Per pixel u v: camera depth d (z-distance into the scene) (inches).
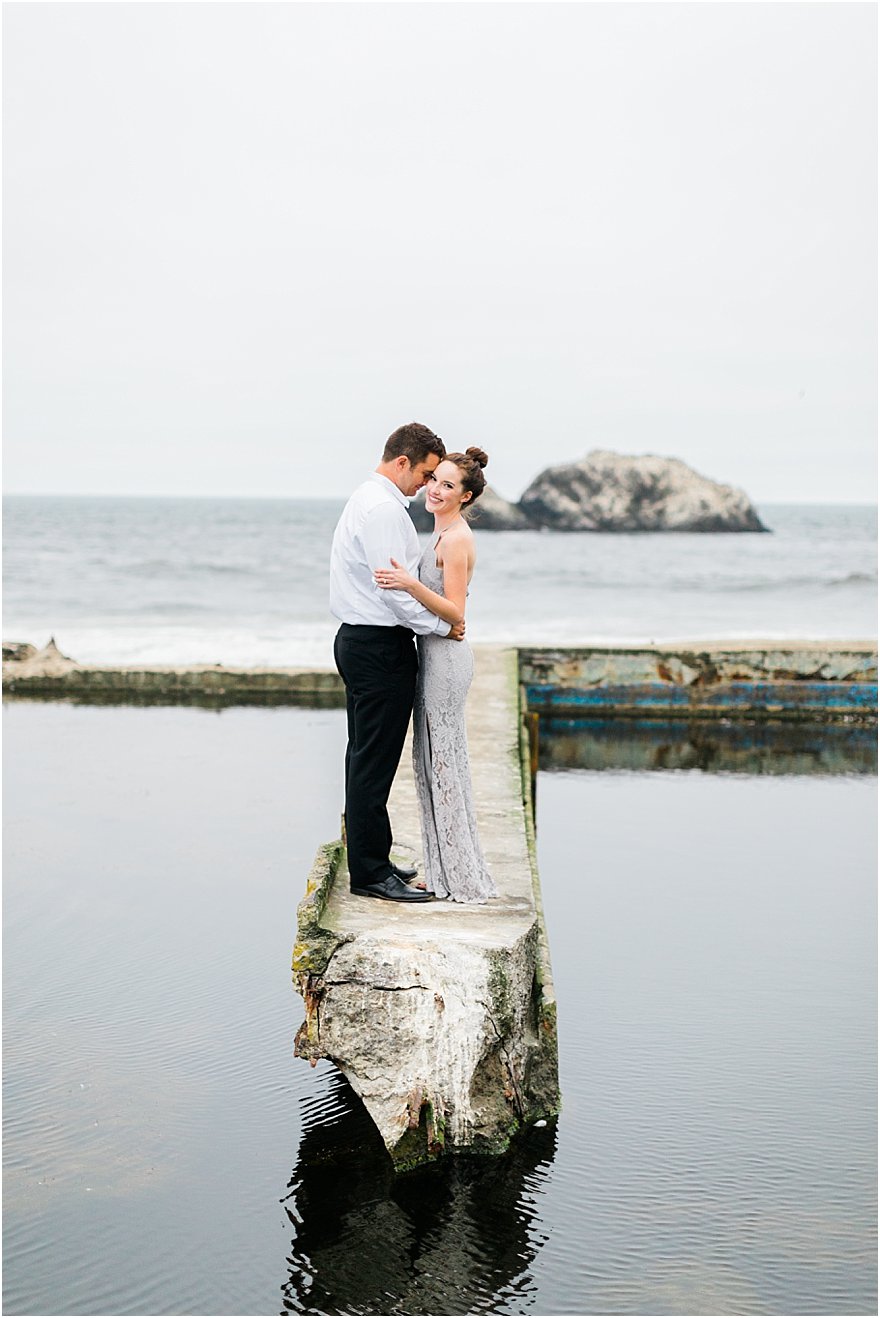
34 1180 174.7
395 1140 174.4
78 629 851.4
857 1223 166.2
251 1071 207.9
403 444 185.2
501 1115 179.6
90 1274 155.4
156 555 1612.9
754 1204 170.1
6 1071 206.5
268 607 1075.3
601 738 523.5
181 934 273.0
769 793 422.0
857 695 553.3
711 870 330.3
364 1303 151.8
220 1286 153.9
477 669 496.4
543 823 378.3
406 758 323.3
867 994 245.6
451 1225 166.2
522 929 185.6
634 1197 171.5
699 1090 202.1
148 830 359.6
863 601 1157.1
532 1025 192.7
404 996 174.4
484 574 1435.8
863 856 345.1
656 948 270.1
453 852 197.8
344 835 222.4
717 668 558.6
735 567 1585.9
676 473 2372.0
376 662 187.5
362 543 182.5
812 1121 192.5
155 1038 219.6
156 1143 185.0
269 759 456.1
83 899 297.4
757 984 249.8
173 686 586.6
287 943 267.4
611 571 1498.5
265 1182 175.3
